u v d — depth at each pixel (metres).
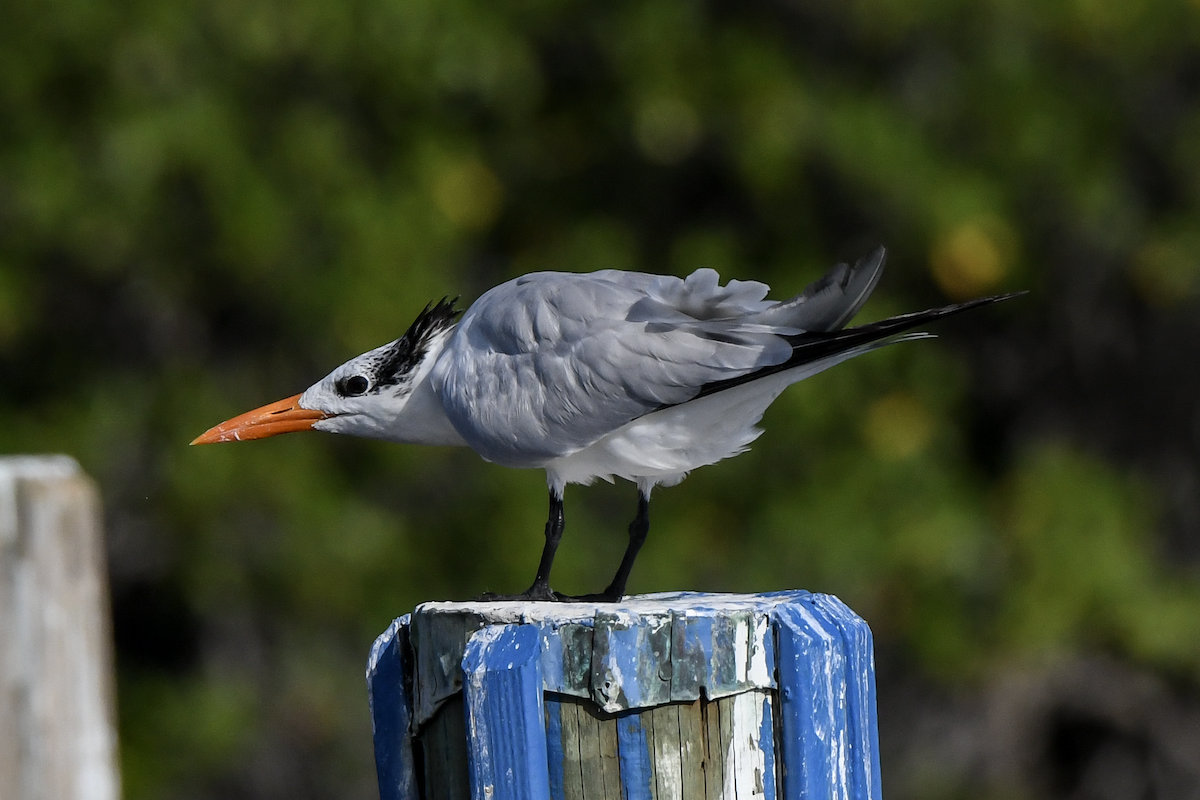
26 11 12.03
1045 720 14.81
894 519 13.02
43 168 11.91
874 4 13.46
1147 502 14.85
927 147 13.66
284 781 13.54
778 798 4.15
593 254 13.87
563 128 14.62
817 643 4.13
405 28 12.67
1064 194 13.91
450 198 13.18
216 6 12.23
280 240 12.14
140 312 13.20
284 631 13.46
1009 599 13.44
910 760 14.56
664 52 13.62
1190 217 14.56
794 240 13.93
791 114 13.30
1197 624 13.48
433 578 12.90
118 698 13.46
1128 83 14.48
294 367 13.23
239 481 12.35
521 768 4.07
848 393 13.23
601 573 12.64
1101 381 15.73
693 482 13.20
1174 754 14.90
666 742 4.14
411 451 12.74
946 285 13.84
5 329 12.20
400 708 4.70
